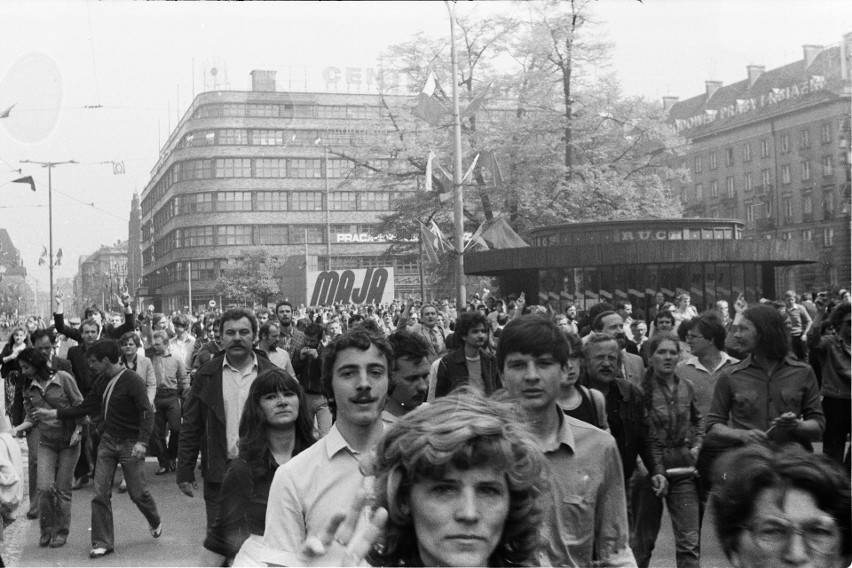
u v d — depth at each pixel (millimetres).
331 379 3268
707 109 37062
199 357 11227
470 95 31344
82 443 10305
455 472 1956
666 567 6016
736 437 5250
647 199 31266
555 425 3418
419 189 33438
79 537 7773
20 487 5301
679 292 23734
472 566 1960
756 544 2223
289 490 3127
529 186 30688
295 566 3006
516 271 26281
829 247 30250
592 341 5215
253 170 91875
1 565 6508
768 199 33000
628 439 5230
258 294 71750
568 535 3316
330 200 92938
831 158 29656
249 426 4012
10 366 9555
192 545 7258
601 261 23953
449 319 20266
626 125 31188
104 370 7359
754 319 5395
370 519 2012
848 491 2199
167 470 11117
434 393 6504
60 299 10477
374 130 34156
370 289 26422
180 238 92688
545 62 31141
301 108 92188
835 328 7809
